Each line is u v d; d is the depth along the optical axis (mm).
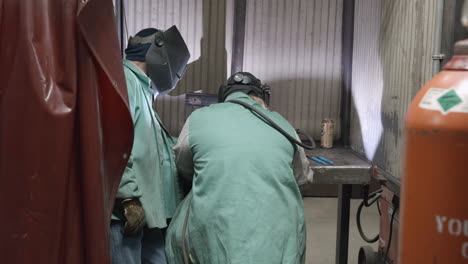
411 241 1116
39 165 1131
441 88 1089
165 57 2238
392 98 2336
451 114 1043
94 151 1198
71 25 1145
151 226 1921
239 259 1675
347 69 3096
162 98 3127
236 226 1717
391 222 2279
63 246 1213
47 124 1123
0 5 1123
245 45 3125
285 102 3191
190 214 1869
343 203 2723
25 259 1157
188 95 2963
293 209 1817
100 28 1199
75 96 1156
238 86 2193
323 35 3125
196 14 3062
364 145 2789
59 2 1143
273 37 3125
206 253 1777
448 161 1048
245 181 1775
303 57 3146
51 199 1143
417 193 1098
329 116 3199
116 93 1272
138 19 3041
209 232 1758
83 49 1175
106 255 1253
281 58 3146
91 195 1205
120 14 2879
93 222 1215
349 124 3105
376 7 2590
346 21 3068
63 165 1144
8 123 1127
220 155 1839
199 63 3113
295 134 2059
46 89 1119
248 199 1750
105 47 1213
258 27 3111
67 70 1145
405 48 2176
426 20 1956
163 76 2277
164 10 3045
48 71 1124
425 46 1964
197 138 1941
